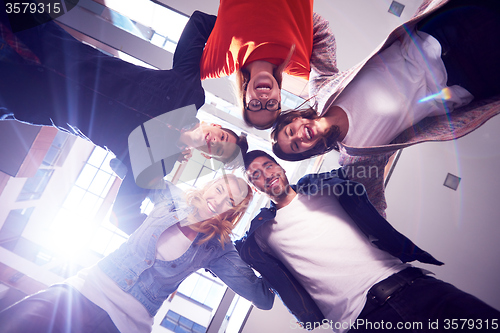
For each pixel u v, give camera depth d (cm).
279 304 200
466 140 207
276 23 129
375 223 132
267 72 123
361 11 211
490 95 123
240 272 143
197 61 129
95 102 106
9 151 264
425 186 204
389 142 138
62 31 110
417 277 115
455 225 201
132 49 207
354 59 211
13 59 98
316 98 144
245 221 228
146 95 110
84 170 494
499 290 196
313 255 132
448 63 127
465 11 117
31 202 435
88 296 123
